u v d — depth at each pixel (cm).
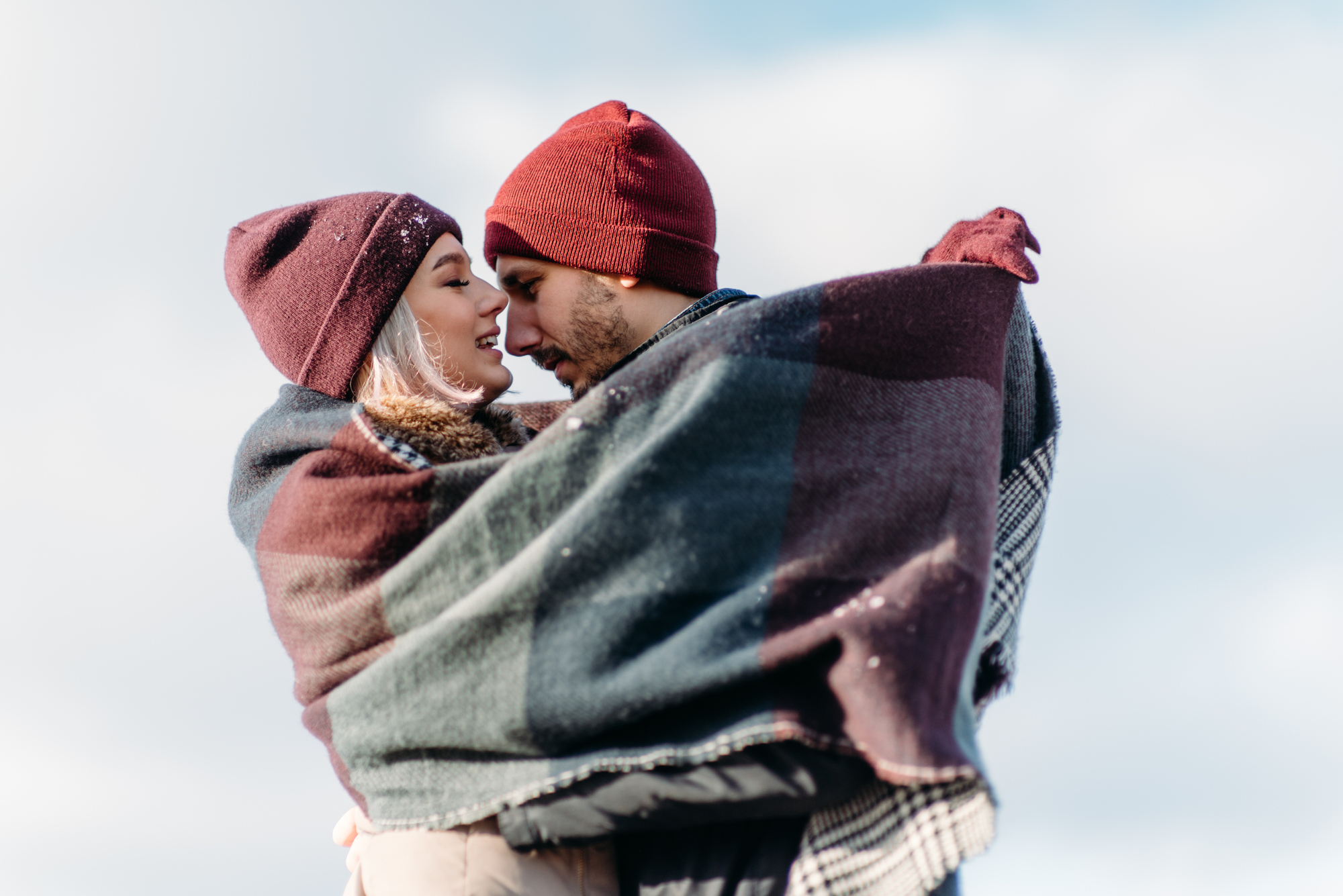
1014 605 170
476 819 149
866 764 141
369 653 161
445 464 175
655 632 145
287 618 168
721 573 146
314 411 189
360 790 159
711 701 141
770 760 140
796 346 160
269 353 200
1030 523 180
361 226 197
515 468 155
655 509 148
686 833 156
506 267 225
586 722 142
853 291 168
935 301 173
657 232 219
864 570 146
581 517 148
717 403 153
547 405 244
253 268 199
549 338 225
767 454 153
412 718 151
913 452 154
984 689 161
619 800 145
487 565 154
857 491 151
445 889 151
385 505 163
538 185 223
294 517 168
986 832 132
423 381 198
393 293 196
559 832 149
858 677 134
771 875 149
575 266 219
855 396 159
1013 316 192
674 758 139
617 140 223
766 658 137
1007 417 188
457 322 203
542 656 146
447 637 149
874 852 141
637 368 159
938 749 129
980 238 189
